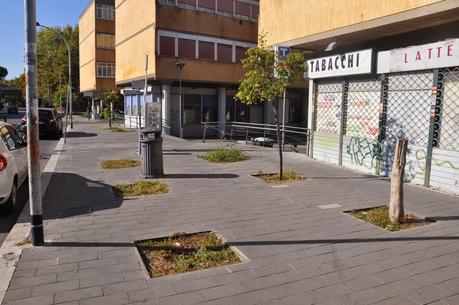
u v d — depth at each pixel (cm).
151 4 2616
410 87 954
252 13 2983
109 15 4678
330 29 1119
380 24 961
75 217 670
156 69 2597
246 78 970
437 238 562
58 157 1438
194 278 436
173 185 925
